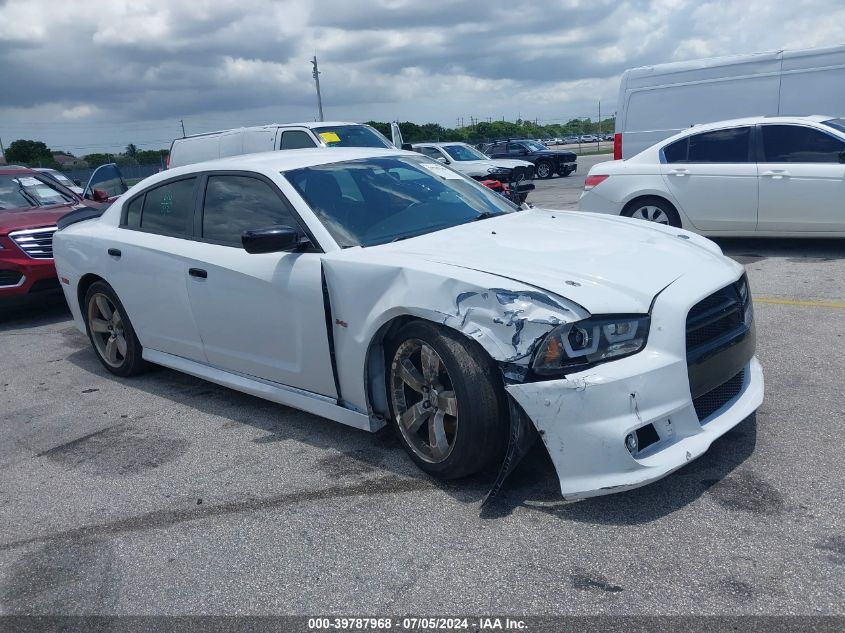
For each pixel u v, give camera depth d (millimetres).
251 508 3568
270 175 4457
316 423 4547
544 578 2836
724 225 8805
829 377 4609
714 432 3299
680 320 3209
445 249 3797
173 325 4988
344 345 3867
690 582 2736
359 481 3732
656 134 12203
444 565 2975
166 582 3045
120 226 5488
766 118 8594
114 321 5691
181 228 4934
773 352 5164
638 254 3662
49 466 4293
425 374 3576
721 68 11477
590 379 3057
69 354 6703
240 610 2824
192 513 3576
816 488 3297
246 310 4348
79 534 3488
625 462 3043
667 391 3139
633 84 12312
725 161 8727
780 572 2748
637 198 9305
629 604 2650
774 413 4117
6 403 5473
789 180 8281
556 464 3121
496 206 4832
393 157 5012
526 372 3146
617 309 3154
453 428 3572
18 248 7754
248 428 4566
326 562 3076
